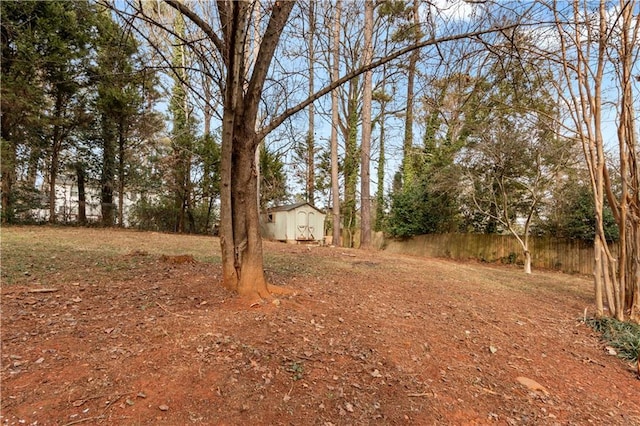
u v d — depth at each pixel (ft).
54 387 6.51
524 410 7.73
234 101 11.21
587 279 30.32
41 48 34.17
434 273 23.32
